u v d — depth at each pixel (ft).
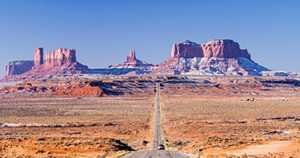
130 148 411.54
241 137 478.18
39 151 357.61
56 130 588.91
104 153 345.92
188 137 509.35
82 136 506.48
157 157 308.60
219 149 376.89
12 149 367.66
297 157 308.40
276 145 382.01
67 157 323.37
